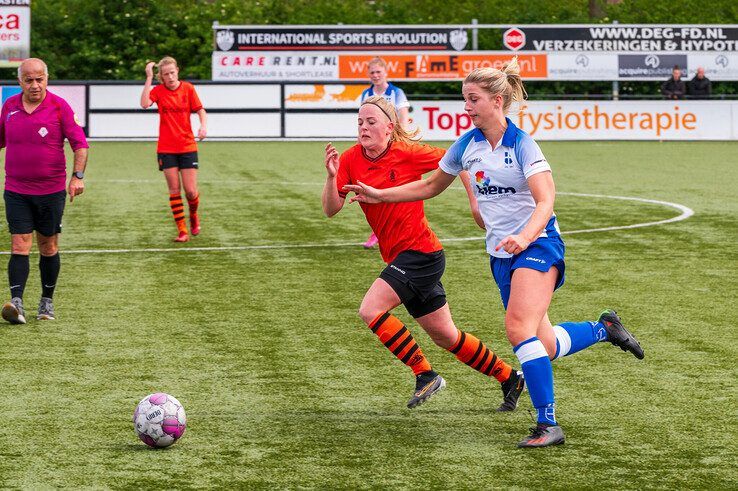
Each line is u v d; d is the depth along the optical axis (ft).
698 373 47.11
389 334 40.14
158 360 49.60
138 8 262.47
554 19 262.26
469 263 77.41
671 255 80.69
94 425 39.52
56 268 59.06
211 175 148.46
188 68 259.80
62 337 54.29
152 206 113.60
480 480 33.53
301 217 104.32
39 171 57.16
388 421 40.22
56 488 32.76
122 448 36.81
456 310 60.85
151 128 212.02
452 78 225.76
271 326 57.00
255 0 271.49
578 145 207.72
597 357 50.14
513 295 37.50
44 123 57.11
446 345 41.86
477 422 40.19
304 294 65.87
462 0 287.28
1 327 56.75
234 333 55.31
